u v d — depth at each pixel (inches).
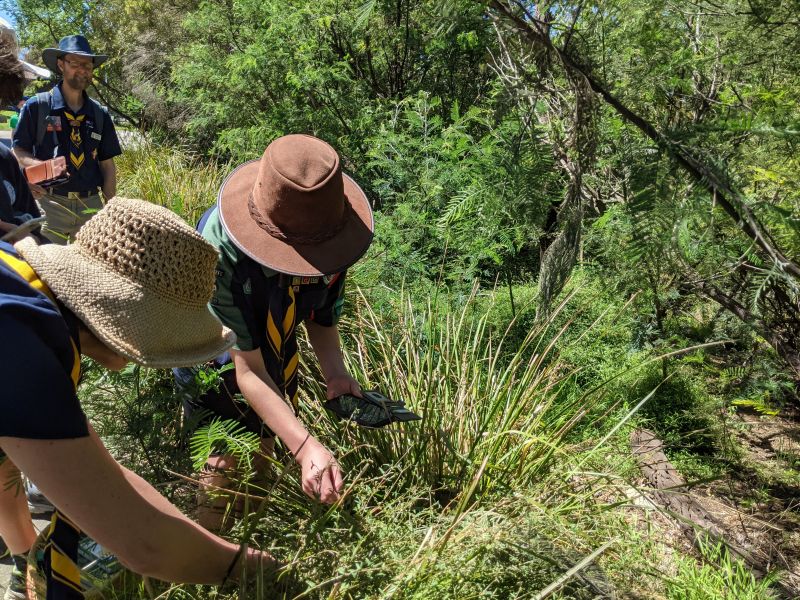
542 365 148.4
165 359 59.0
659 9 74.4
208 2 363.6
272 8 310.0
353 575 76.7
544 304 81.4
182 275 58.1
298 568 77.5
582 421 138.8
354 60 314.5
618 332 174.9
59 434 52.5
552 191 78.4
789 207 81.1
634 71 76.7
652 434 151.2
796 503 141.8
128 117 508.1
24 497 90.6
